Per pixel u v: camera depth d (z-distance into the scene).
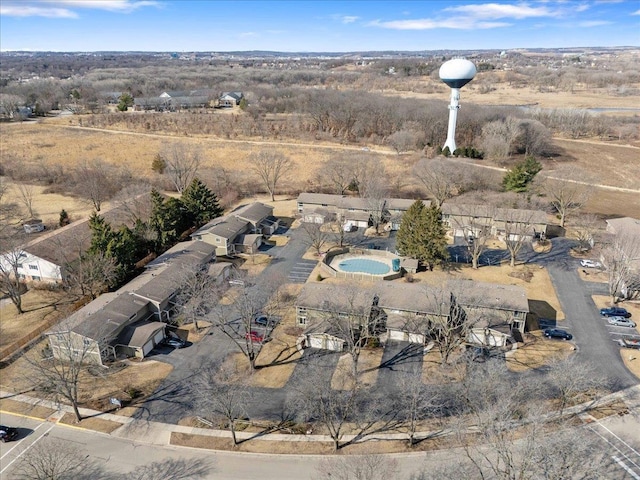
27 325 61.50
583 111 180.75
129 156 138.38
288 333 59.75
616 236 75.12
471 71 123.62
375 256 81.31
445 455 41.69
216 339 58.84
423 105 166.75
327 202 98.19
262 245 85.56
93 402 48.66
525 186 96.75
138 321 59.59
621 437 43.09
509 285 63.62
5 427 44.69
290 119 182.75
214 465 41.41
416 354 55.53
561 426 38.31
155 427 45.53
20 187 106.19
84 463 41.59
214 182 114.00
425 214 73.56
